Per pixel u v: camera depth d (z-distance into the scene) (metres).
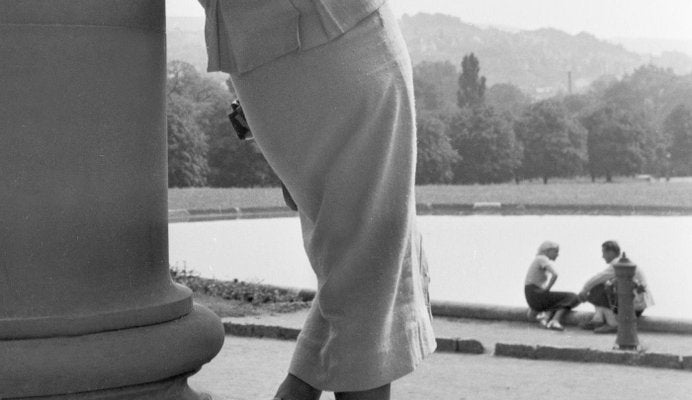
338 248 2.50
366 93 2.42
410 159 2.51
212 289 16.22
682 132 126.62
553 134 120.19
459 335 12.96
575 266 36.59
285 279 28.11
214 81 96.06
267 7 2.40
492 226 58.12
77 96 2.49
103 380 2.42
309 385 2.58
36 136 2.46
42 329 2.42
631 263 11.68
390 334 2.51
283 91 2.46
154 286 2.68
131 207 2.60
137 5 2.59
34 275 2.48
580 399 9.09
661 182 112.19
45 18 2.45
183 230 50.66
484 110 119.12
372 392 2.52
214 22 2.48
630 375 10.38
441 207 78.00
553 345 11.42
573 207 77.25
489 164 117.31
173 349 2.55
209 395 2.84
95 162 2.53
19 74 2.45
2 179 2.46
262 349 11.50
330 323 2.53
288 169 2.54
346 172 2.46
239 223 56.81
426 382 9.72
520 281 31.27
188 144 91.06
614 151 122.06
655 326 13.34
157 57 2.68
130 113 2.59
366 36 2.44
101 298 2.54
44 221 2.48
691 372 10.62
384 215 2.49
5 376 2.34
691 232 51.91
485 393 9.24
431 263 37.47
